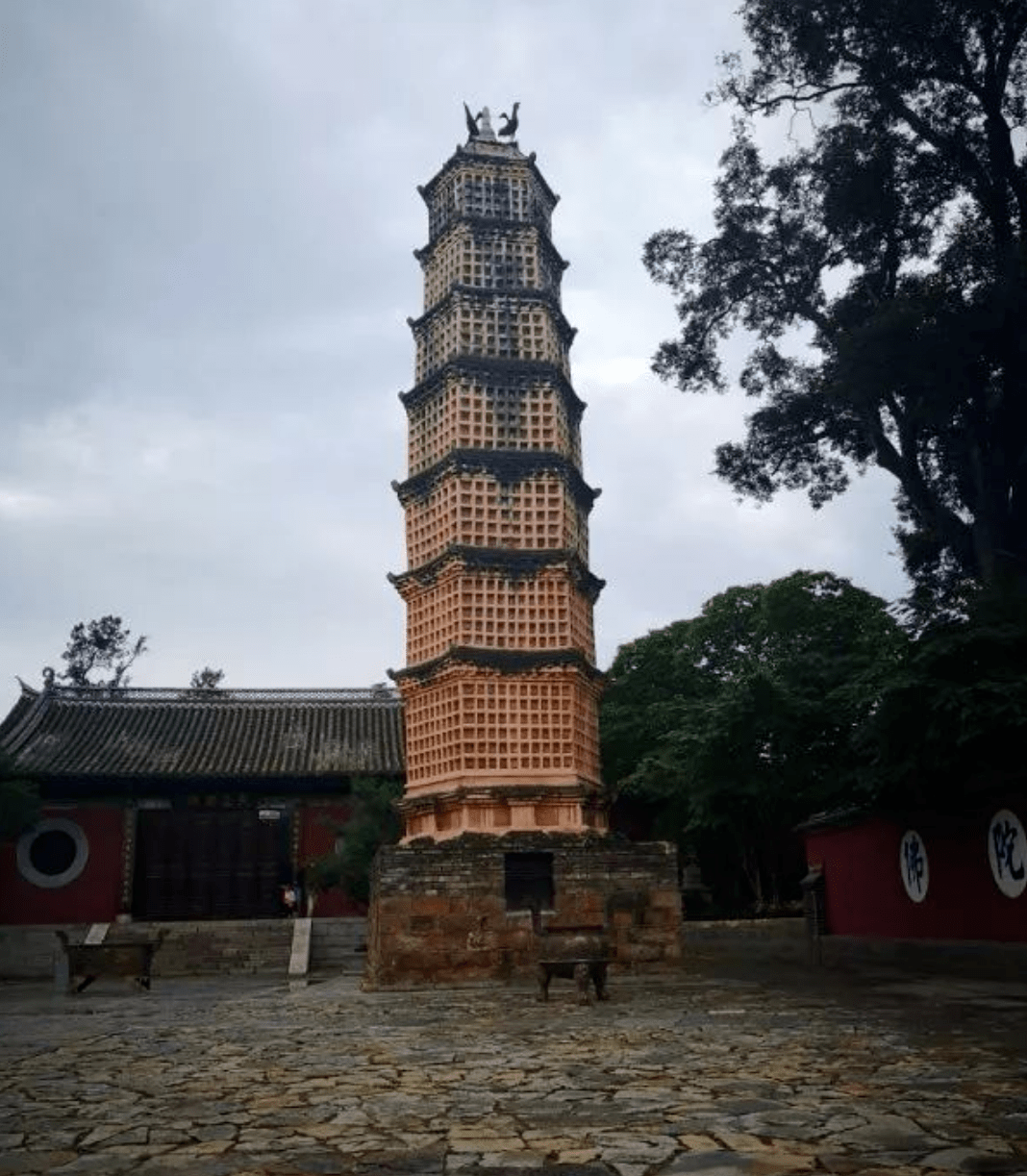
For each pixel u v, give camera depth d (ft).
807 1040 44.21
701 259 93.25
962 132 81.71
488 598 84.38
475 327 91.09
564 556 85.10
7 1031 55.57
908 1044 42.47
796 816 116.78
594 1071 37.81
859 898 98.73
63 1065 42.52
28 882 134.72
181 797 140.97
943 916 82.12
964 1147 25.50
